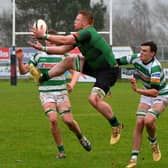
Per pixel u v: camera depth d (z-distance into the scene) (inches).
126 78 3316.9
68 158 977.5
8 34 4037.9
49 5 3344.0
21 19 3412.9
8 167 904.3
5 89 2716.5
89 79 3321.9
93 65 869.2
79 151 1042.7
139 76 890.7
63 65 889.5
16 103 1983.3
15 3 3420.3
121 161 951.6
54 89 952.9
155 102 884.0
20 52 957.8
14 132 1273.4
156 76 853.8
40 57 962.1
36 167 904.9
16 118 1535.4
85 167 904.3
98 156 995.9
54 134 964.6
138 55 880.9
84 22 863.7
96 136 1214.9
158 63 866.1
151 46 856.9
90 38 840.9
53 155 1005.2
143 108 893.8
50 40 818.2
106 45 863.7
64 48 868.0
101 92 862.5
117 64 885.2
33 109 1775.3
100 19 3353.8
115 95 2349.9
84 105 1911.9
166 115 1621.6
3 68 3393.2
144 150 1055.6
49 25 3329.2
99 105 869.2
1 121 1469.0
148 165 922.1
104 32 3309.5
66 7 3309.5
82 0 3307.1
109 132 1273.4
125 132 1272.1
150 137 908.0
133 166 879.7
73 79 971.9
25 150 1052.5
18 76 3388.3
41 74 924.0
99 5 3344.0
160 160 961.5
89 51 855.7
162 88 885.8
